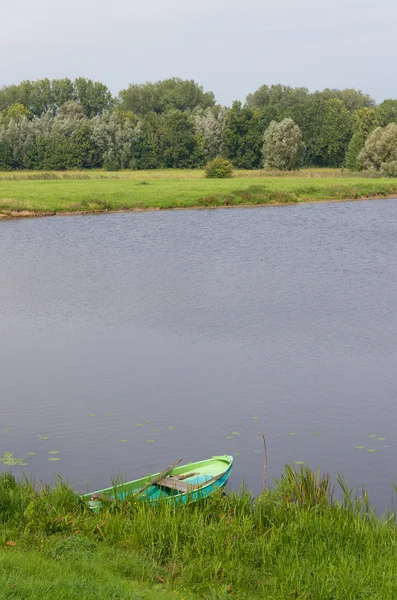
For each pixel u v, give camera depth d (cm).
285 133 12506
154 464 1370
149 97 19175
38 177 10088
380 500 1205
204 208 7406
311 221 6184
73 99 19512
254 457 1412
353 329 2469
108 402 1738
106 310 2791
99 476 1308
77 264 3975
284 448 1459
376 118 13812
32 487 1166
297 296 3034
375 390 1839
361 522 1020
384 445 1480
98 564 871
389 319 2616
